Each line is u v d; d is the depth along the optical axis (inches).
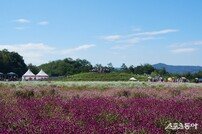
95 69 4062.5
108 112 519.8
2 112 522.0
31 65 7253.9
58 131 379.2
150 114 507.8
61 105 612.4
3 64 6441.9
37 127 397.4
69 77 3481.8
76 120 456.4
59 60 7101.4
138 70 5674.2
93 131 384.2
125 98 808.9
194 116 502.3
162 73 5196.9
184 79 3078.2
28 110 554.3
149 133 394.3
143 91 1074.1
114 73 3528.5
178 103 669.9
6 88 1227.9
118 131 392.2
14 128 416.5
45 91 1051.3
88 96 898.1
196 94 985.5
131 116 490.3
